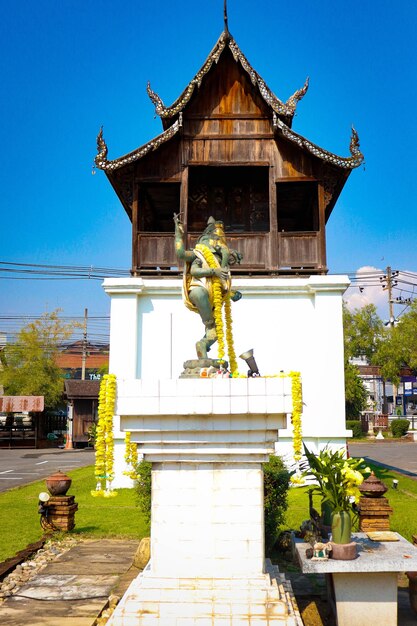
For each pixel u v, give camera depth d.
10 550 9.30
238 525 5.53
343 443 14.58
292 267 15.75
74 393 37.31
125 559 8.84
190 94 15.99
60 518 10.57
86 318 49.75
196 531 5.55
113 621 5.23
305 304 15.34
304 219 20.84
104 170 15.60
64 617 6.47
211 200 18.69
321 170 16.09
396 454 28.66
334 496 6.02
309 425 14.68
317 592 7.21
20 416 42.56
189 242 15.87
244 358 6.65
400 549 6.13
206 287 6.52
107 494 8.47
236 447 5.58
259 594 5.28
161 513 5.60
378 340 48.81
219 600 5.25
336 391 14.73
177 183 16.34
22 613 6.61
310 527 6.59
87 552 9.26
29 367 42.81
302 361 15.08
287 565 8.35
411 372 54.12
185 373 6.19
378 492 9.54
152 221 20.08
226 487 5.60
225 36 16.00
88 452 33.56
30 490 16.39
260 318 15.26
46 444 38.94
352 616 5.73
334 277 15.01
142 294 15.43
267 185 18.64
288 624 5.14
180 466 5.66
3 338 53.38
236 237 15.80
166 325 15.33
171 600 5.28
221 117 16.42
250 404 5.48
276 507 8.64
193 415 5.58
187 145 16.33
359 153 15.42
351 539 6.44
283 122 16.23
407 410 68.88
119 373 14.96
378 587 5.75
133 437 5.66
